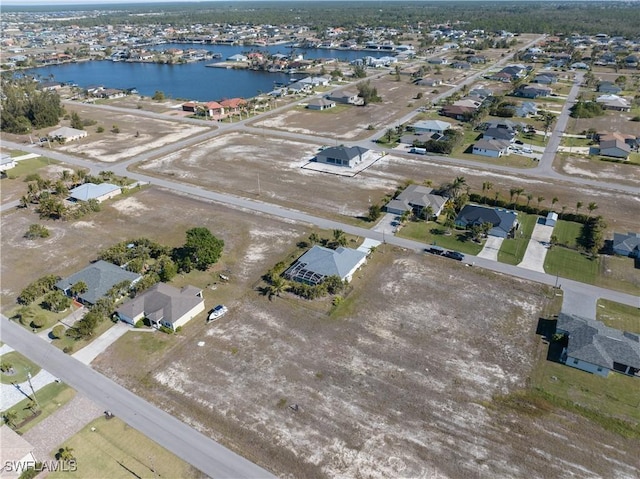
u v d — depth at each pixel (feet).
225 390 145.18
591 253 215.92
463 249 222.69
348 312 179.83
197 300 180.14
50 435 130.41
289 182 301.22
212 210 265.54
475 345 162.20
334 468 120.98
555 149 353.31
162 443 128.06
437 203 257.55
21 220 260.83
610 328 160.35
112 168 331.16
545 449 125.18
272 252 221.87
